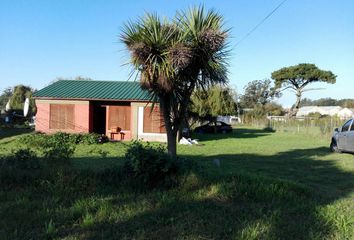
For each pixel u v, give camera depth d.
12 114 45.06
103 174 9.09
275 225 6.50
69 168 9.02
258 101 100.31
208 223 6.50
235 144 27.44
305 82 95.88
